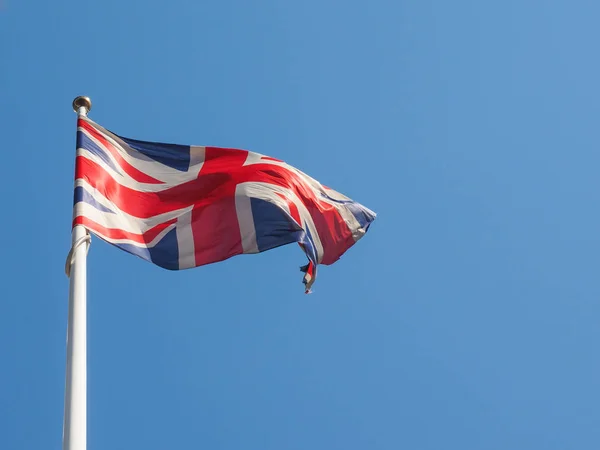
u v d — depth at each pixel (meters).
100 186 19.34
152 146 20.92
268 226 19.56
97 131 20.48
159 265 18.98
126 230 19.09
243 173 20.52
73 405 14.95
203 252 19.27
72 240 17.89
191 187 20.31
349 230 21.67
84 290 17.09
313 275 19.41
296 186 20.83
